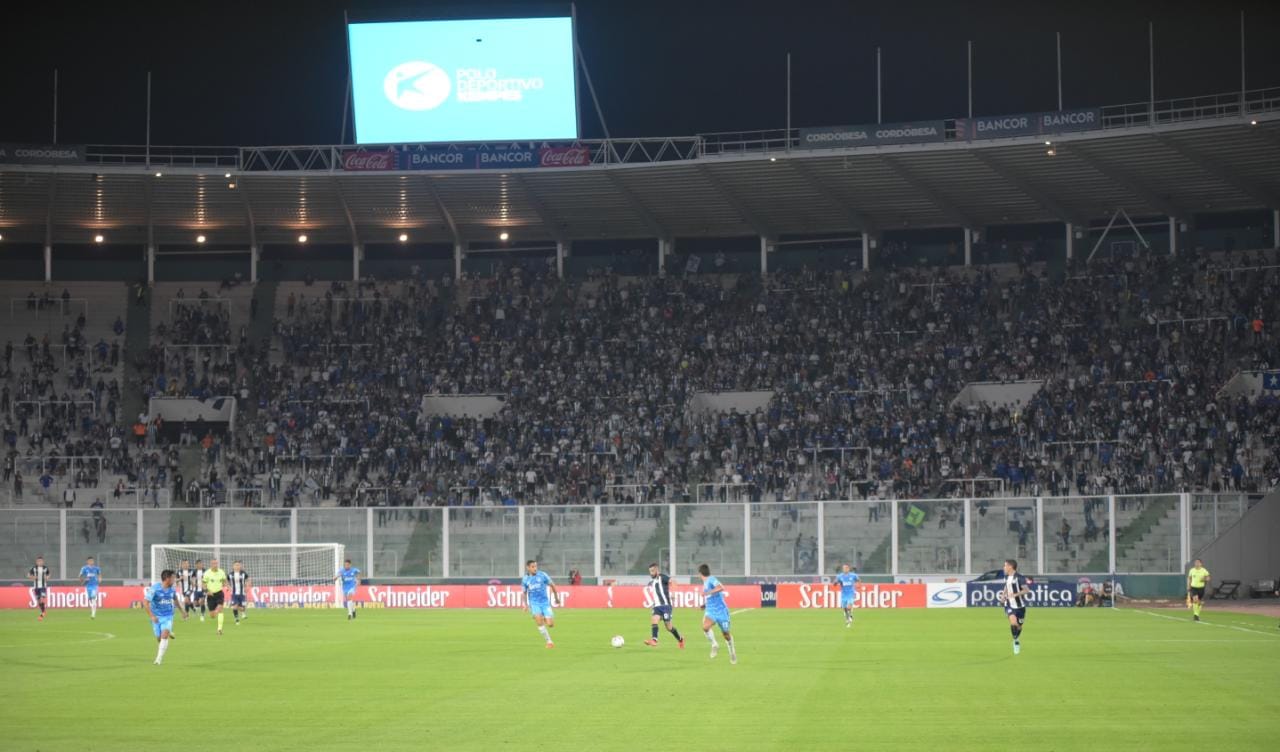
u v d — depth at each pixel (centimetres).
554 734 1775
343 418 6538
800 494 5897
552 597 3344
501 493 6066
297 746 1705
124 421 6644
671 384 6594
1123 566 5122
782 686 2320
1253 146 5919
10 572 5647
